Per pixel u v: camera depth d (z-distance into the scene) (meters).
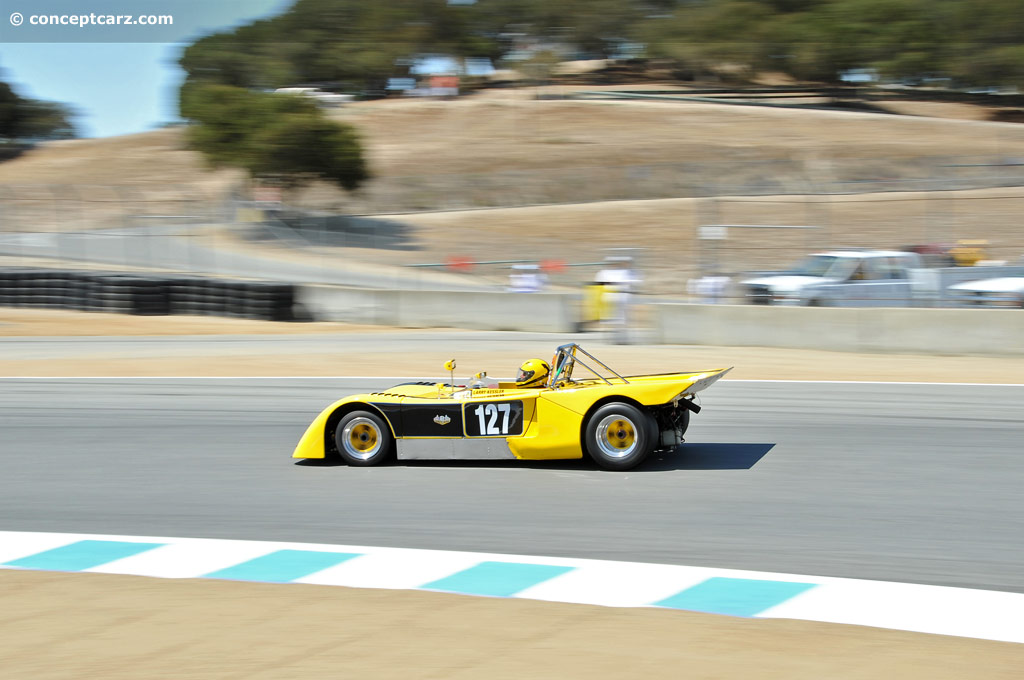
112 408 20.88
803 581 9.59
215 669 7.66
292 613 8.92
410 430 14.68
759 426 17.69
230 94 70.12
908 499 12.63
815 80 143.62
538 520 11.97
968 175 67.00
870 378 23.23
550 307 34.44
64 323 36.75
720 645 7.92
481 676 7.38
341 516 12.43
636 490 13.23
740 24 148.12
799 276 32.59
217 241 57.22
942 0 135.50
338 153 68.81
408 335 33.81
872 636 8.11
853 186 66.50
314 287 38.00
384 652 7.91
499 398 14.41
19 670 7.75
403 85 168.12
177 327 36.12
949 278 30.27
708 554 10.56
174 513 12.83
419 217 68.00
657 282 45.66
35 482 14.77
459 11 169.12
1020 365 24.72
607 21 175.88
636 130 101.56
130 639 8.38
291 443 17.06
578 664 7.56
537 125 105.44
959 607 8.82
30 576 10.31
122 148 108.00
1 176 99.75
